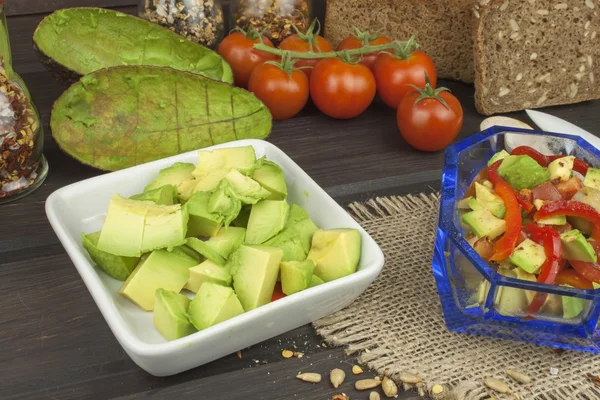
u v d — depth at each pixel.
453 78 1.75
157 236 1.02
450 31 1.67
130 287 1.00
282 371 1.00
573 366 1.02
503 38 1.55
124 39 1.54
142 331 0.98
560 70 1.62
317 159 1.47
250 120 1.42
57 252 1.20
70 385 0.97
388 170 1.45
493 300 0.96
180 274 1.03
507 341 1.05
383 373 0.99
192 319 0.94
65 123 1.32
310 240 1.09
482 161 1.18
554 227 1.01
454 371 1.00
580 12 1.55
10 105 1.22
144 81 1.35
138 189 1.21
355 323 1.07
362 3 1.70
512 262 0.98
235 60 1.58
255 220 1.08
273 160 1.26
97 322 1.07
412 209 1.33
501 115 1.65
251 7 1.66
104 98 1.35
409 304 1.11
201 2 1.58
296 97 1.52
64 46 1.51
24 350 1.02
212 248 1.03
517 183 1.07
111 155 1.34
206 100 1.40
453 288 1.05
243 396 0.96
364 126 1.59
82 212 1.16
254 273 0.99
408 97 1.46
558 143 1.17
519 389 0.98
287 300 0.94
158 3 1.56
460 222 1.07
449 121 1.42
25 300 1.11
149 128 1.38
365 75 1.52
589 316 0.96
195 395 0.96
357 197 1.37
